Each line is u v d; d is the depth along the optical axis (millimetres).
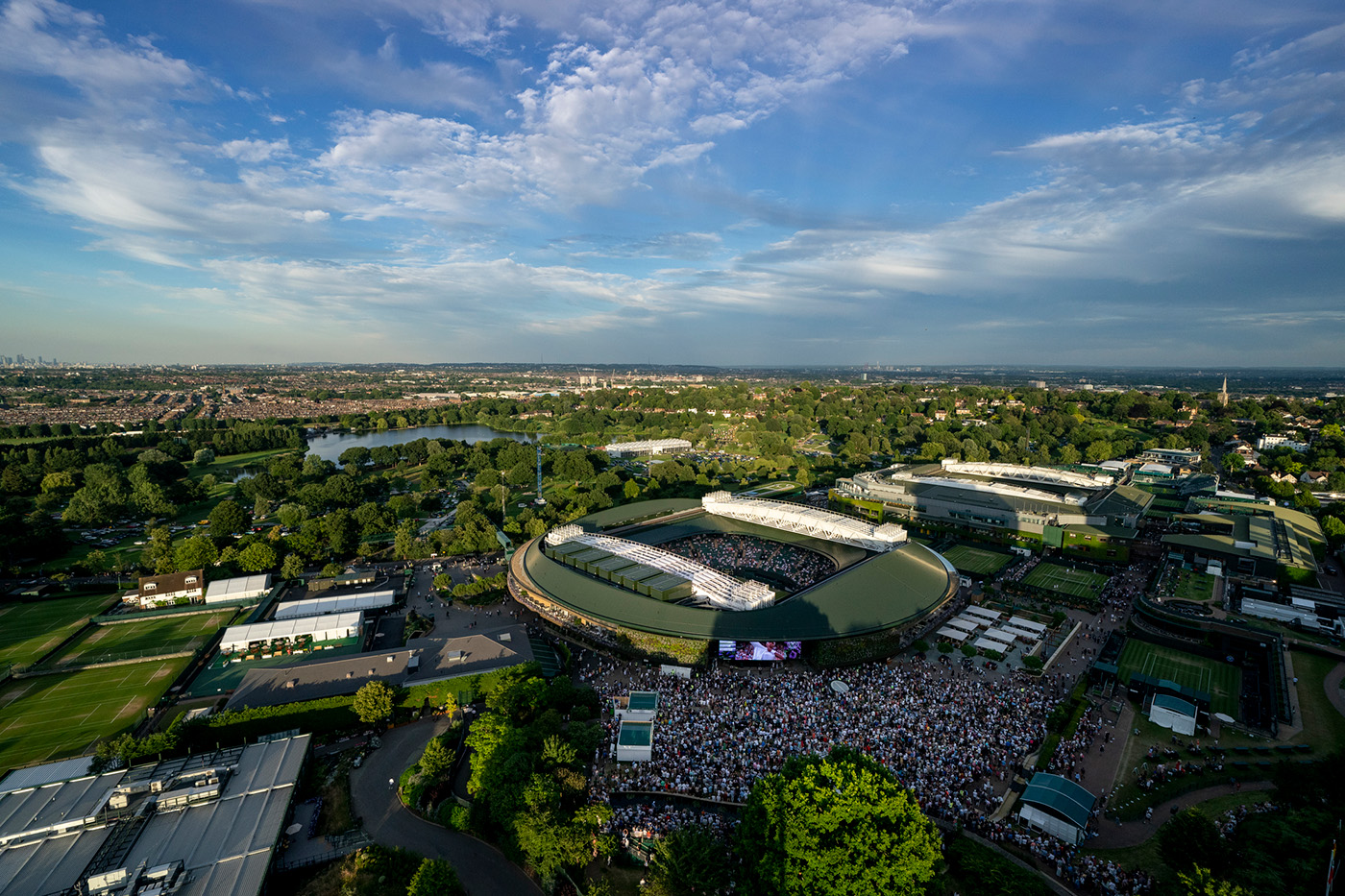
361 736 111375
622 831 84938
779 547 186500
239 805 87000
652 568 157125
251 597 177500
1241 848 77438
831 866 64688
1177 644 147875
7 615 168125
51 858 75812
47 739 112062
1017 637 146750
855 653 133500
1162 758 104125
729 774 95438
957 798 90938
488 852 83938
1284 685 126500
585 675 131000
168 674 136750
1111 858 81250
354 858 81500
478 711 118125
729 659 133000
